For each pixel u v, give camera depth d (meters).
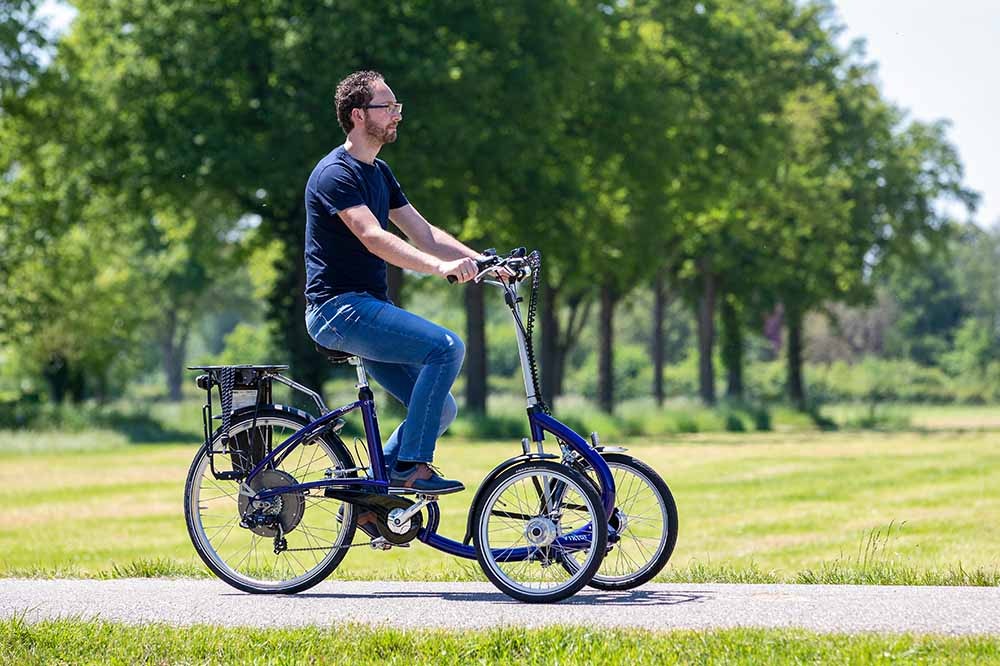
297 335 78.06
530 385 13.24
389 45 67.94
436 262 12.78
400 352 13.08
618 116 79.12
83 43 78.19
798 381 118.94
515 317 13.26
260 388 13.72
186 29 71.81
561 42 72.88
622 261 86.88
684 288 113.12
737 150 86.94
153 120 73.31
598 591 13.40
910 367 195.00
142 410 90.19
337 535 13.45
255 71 72.12
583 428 89.50
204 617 11.96
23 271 91.06
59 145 77.25
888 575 16.80
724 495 47.50
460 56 68.56
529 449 13.18
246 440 13.63
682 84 87.12
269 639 10.80
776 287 109.94
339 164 13.21
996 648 10.05
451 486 13.16
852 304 116.00
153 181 72.50
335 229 13.16
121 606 12.52
